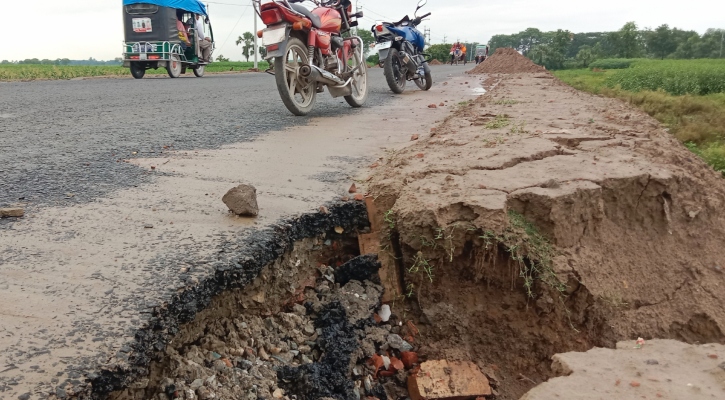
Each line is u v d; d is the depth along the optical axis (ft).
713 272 10.94
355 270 9.89
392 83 33.30
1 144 15.38
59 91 34.24
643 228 11.12
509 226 9.43
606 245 10.42
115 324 6.17
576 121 18.39
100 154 14.30
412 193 10.36
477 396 8.57
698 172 13.07
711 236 11.53
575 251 9.87
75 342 5.82
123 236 8.66
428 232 9.48
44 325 6.09
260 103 27.30
